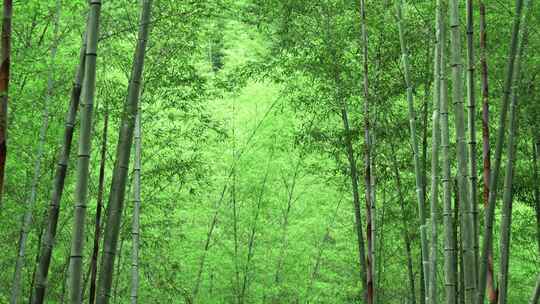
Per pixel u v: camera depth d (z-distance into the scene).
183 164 11.38
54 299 11.88
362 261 10.30
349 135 9.77
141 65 6.82
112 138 10.84
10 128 8.34
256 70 10.99
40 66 8.09
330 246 15.37
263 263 14.59
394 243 12.90
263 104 14.60
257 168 14.69
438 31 7.09
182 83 10.39
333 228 15.21
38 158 8.35
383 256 12.80
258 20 10.29
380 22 9.20
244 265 14.43
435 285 7.27
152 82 10.16
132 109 6.77
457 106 6.38
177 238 14.28
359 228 10.26
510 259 12.90
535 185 9.20
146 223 12.17
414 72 9.43
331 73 9.64
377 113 9.58
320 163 14.29
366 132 8.39
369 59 9.46
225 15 10.24
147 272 12.87
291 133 14.30
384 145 10.15
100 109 9.54
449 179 6.73
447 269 6.62
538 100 8.32
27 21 8.35
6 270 11.41
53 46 8.16
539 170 9.45
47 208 9.45
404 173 11.39
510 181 7.55
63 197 9.98
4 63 4.95
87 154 4.79
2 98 4.94
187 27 9.95
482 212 9.87
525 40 7.89
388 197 12.41
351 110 10.56
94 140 11.02
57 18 8.16
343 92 9.49
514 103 7.45
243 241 14.84
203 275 14.52
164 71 10.17
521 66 7.93
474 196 7.07
